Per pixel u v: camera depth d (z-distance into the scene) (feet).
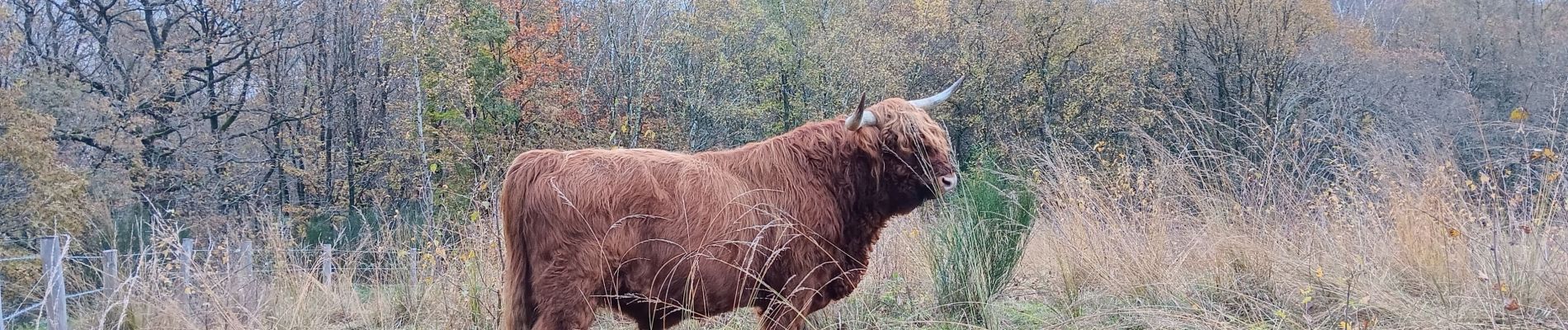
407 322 20.86
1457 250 18.89
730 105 93.50
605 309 14.79
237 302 20.25
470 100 74.08
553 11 88.22
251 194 72.13
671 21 90.53
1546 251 18.06
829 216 15.30
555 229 13.44
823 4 101.24
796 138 15.35
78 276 28.84
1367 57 78.38
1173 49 90.84
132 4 83.92
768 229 14.55
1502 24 69.26
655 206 13.74
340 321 22.04
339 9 90.27
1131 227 21.81
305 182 82.23
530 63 83.76
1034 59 95.40
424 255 21.85
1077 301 19.69
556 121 80.79
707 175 14.32
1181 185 23.58
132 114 74.54
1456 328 15.80
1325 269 19.56
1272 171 23.73
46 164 53.98
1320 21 83.61
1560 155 18.83
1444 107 48.21
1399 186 21.40
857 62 90.89
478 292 18.56
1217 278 19.69
